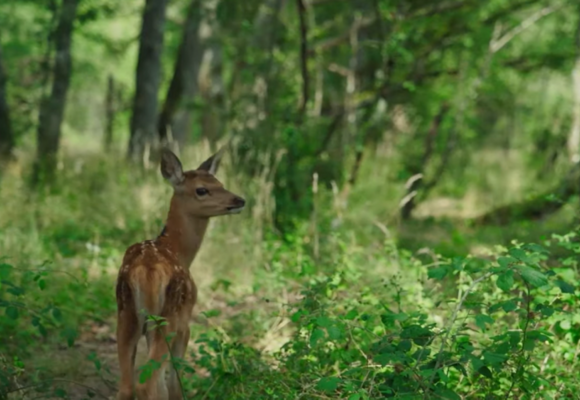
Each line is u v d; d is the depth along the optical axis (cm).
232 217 1141
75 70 2944
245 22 1552
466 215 1950
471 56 1916
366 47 1786
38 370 721
